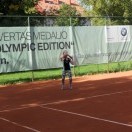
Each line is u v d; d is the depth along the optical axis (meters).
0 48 20.72
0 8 31.81
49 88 18.67
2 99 15.62
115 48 25.12
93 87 18.20
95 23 30.12
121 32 25.44
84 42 23.66
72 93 16.45
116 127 9.65
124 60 25.67
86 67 27.52
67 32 23.02
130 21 29.84
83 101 14.12
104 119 10.69
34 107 13.31
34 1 34.97
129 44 25.89
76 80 21.66
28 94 16.83
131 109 12.05
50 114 11.83
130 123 10.05
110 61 24.92
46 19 26.72
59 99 14.91
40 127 10.04
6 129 9.95
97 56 24.23
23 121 10.92
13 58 21.11
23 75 25.16
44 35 22.14
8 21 27.11
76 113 11.77
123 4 37.25
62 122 10.53
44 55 22.14
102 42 24.47
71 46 23.16
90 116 11.20
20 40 21.31
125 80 20.66
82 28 23.61
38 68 21.95
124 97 14.71
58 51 22.61
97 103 13.52
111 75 23.59
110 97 14.85
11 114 12.16
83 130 9.47
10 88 19.42
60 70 26.05
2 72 20.81
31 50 21.69
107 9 37.72
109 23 27.00
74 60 23.22
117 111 11.79
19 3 32.44
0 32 20.72
